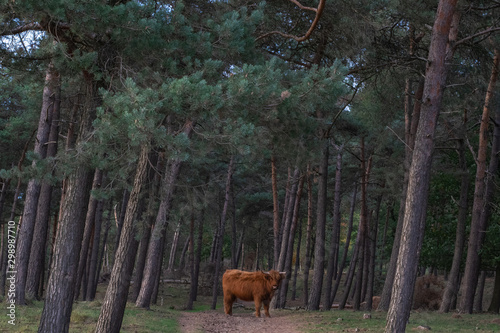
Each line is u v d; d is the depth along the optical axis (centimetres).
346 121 2041
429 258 2152
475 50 1376
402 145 2097
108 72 841
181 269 4388
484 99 1716
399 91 1731
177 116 849
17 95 2502
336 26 1228
